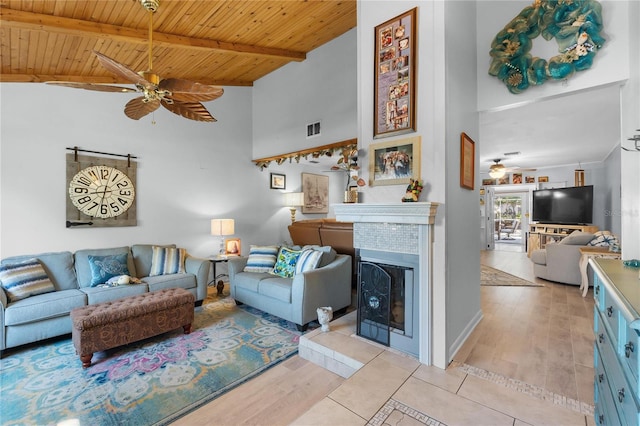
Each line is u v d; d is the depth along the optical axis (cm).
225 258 457
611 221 619
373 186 263
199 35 345
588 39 229
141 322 277
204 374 237
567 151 599
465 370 216
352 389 195
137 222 431
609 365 127
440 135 223
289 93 516
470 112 279
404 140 241
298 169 675
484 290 439
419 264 228
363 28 271
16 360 260
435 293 222
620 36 224
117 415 192
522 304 372
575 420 165
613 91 321
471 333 281
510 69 267
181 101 262
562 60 241
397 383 201
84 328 245
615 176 574
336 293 356
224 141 538
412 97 235
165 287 371
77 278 348
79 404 202
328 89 461
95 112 394
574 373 212
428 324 222
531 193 828
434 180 225
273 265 404
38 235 352
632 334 96
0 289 278
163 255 411
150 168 445
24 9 242
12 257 324
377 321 258
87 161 387
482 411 173
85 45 307
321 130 471
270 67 519
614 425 116
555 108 369
